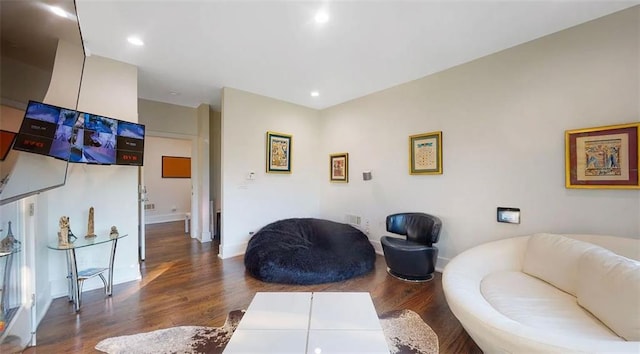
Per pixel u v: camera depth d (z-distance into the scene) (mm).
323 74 3248
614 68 2035
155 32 2279
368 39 2416
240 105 3812
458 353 1656
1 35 795
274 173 4223
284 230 3730
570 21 2150
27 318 1689
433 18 2094
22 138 1001
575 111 2221
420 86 3363
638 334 1156
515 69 2557
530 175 2477
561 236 2031
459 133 2990
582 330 1315
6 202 878
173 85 3631
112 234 2553
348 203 4371
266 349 1216
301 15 2045
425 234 3066
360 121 4160
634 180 1940
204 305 2279
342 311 1575
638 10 1926
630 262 1389
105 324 1975
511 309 1552
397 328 1937
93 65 2664
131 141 2791
